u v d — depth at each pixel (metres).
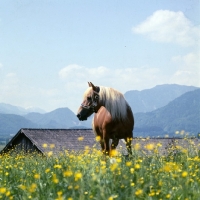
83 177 7.14
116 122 10.34
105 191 6.47
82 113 10.52
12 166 9.01
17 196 7.15
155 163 8.16
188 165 7.91
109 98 10.37
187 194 6.32
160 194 6.52
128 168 7.55
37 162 9.59
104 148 10.95
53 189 7.01
